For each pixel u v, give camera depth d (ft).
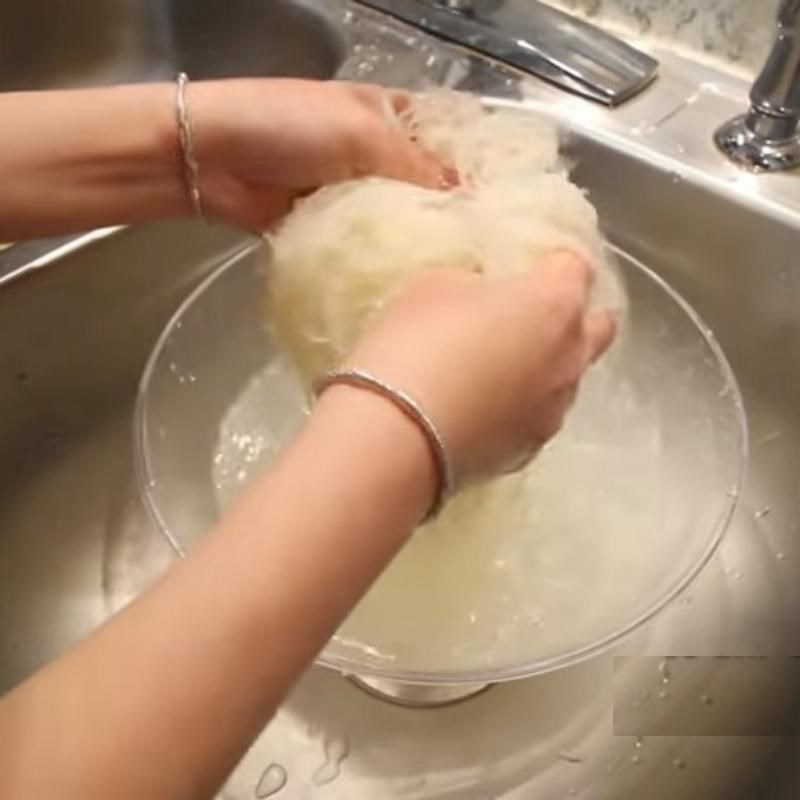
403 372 1.37
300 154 1.95
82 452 2.78
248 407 2.52
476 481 1.49
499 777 2.29
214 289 2.54
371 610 2.07
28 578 2.63
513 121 2.10
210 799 1.23
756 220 2.52
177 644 1.22
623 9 2.89
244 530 1.28
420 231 1.79
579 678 2.41
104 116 1.91
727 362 2.59
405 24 2.97
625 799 2.24
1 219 1.91
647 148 2.61
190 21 3.41
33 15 3.48
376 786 2.28
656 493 2.34
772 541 2.56
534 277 1.60
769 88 2.53
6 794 1.15
